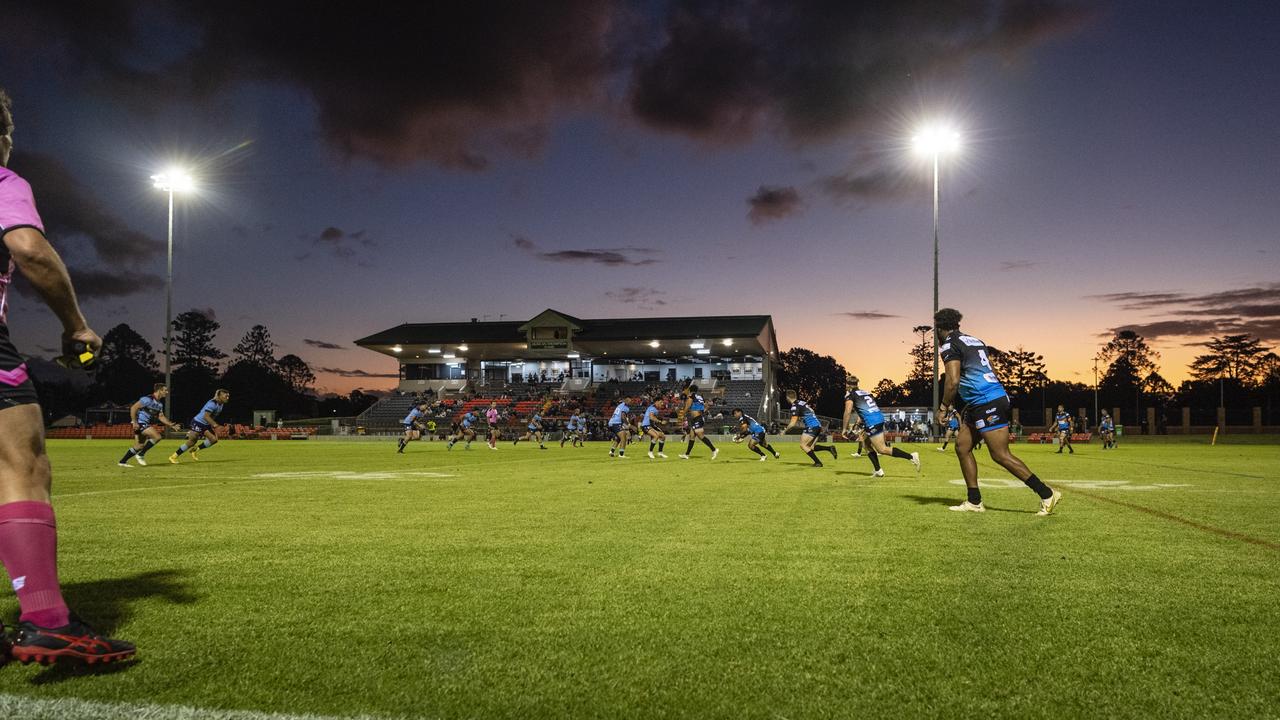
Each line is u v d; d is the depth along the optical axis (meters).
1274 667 2.55
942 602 3.42
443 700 2.24
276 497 8.55
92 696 2.26
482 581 3.87
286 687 2.34
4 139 2.58
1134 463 17.39
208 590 3.65
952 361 6.69
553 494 8.92
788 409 91.44
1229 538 5.29
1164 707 2.21
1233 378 104.81
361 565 4.31
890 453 12.45
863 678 2.44
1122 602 3.41
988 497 8.35
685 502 7.90
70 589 3.66
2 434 2.40
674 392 60.88
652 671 2.50
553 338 61.81
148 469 14.75
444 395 64.56
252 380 98.81
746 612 3.24
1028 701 2.25
